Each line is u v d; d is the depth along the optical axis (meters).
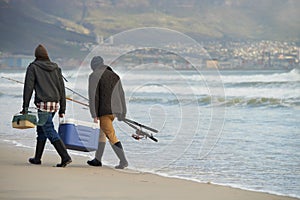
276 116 31.34
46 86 14.39
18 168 14.51
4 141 20.39
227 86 50.62
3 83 55.09
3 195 11.23
